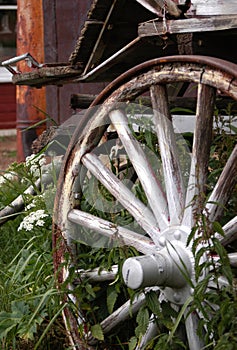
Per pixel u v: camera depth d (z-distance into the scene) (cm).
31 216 341
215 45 297
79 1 555
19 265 343
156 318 272
